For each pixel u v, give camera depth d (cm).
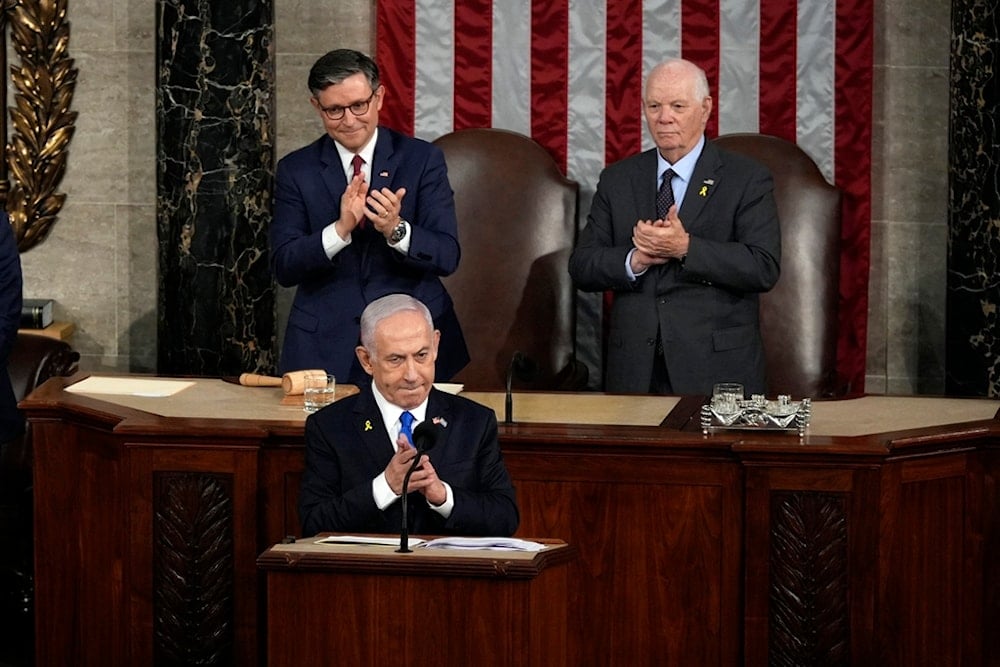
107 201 2938
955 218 2777
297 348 2094
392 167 2108
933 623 1756
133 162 2927
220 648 1731
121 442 1747
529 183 2719
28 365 2495
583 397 2008
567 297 2711
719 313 2281
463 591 1303
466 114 2845
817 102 2827
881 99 2898
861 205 2841
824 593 1653
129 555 1733
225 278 2764
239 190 2747
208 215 2755
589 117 2845
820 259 2692
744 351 2284
